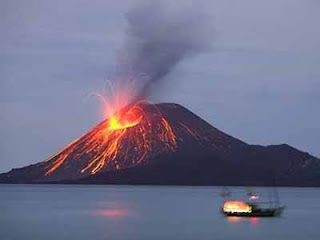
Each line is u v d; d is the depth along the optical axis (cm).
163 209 19388
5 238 10044
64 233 10912
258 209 15625
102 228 11988
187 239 10338
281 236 10962
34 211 17425
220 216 15800
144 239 10188
